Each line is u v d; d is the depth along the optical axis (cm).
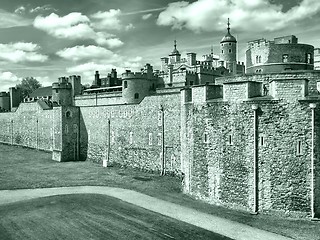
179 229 2325
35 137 7538
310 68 4131
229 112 2798
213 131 2922
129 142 4978
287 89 2539
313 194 2475
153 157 4572
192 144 3166
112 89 7800
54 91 7994
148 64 7212
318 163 2472
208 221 2481
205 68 7069
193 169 3156
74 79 8488
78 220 2553
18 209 2864
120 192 3431
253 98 2656
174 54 9694
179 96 4175
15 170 4841
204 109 3002
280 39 4641
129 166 4981
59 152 5828
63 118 5862
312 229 2306
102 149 5559
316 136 2470
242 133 2717
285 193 2553
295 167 2525
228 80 3550
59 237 2225
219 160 2875
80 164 5425
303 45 4053
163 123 4391
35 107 7538
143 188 3609
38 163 5559
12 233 2316
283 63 4044
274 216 2569
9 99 11169
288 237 2175
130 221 2505
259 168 2630
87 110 5897
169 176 4288
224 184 2841
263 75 3266
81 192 3453
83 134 5991
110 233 2273
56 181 4025
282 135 2556
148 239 2162
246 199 2700
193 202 3009
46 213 2739
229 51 9038
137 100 6359
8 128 8794
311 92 3058
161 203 2983
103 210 2795
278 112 2562
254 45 4250
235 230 2297
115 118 5253
